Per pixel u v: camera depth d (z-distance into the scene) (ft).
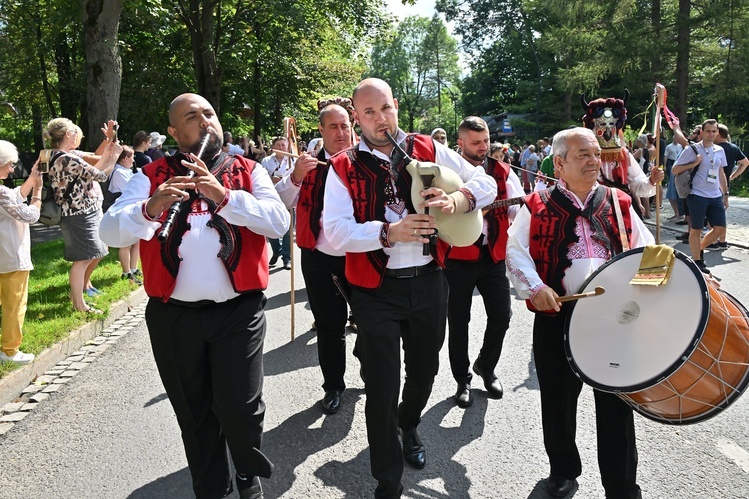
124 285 23.76
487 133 12.89
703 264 25.68
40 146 94.22
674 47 72.18
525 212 9.50
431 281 9.39
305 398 13.82
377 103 9.18
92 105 38.52
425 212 8.84
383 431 8.98
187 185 8.08
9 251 14.48
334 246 9.03
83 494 10.19
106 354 17.24
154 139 32.14
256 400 8.97
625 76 78.07
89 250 19.45
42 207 18.83
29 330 17.35
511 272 9.31
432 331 9.53
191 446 9.18
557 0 79.61
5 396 13.88
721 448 11.06
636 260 8.30
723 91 78.43
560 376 9.27
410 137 9.69
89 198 19.34
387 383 8.95
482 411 12.87
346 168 9.32
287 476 10.57
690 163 25.29
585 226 9.12
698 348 7.39
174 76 72.95
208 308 8.78
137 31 68.44
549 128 134.92
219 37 65.77
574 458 9.61
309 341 17.94
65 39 78.28
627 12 76.89
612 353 8.05
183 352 8.82
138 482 10.55
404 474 10.46
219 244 8.73
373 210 9.14
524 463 10.77
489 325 13.21
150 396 14.19
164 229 7.48
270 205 8.84
